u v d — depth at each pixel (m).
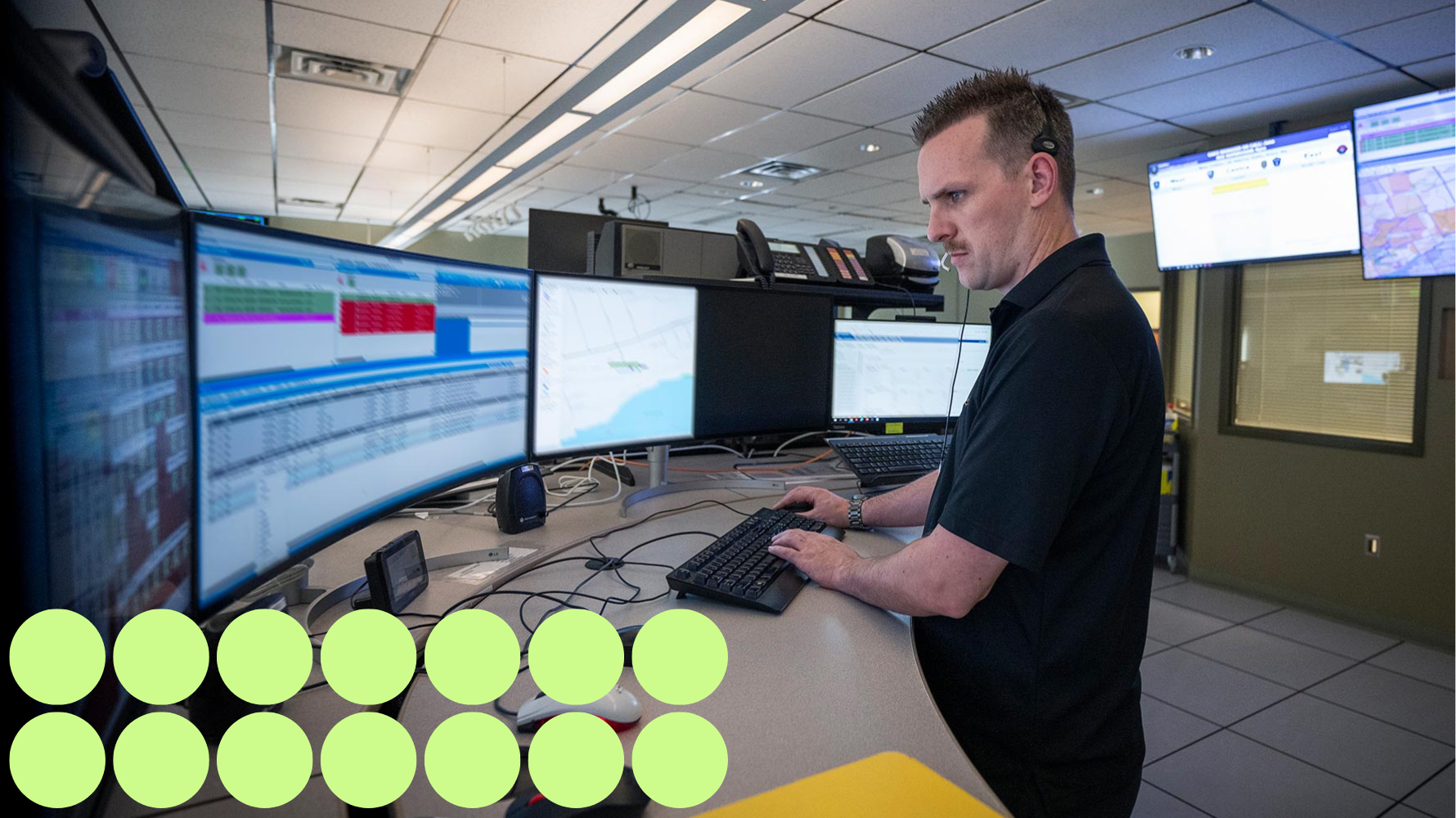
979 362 2.02
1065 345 0.75
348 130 4.49
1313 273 3.40
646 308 1.43
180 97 3.87
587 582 1.00
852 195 6.05
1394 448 3.08
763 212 6.93
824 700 0.68
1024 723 0.81
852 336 1.84
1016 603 0.81
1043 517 0.72
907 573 0.81
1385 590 3.10
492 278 1.10
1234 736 2.18
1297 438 3.39
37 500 0.40
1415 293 3.08
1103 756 0.82
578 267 2.31
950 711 0.86
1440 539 2.95
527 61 3.34
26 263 0.38
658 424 1.48
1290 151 3.26
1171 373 4.78
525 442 1.22
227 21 2.94
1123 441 0.79
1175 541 4.02
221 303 0.61
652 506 1.42
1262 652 2.83
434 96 3.83
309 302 0.73
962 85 0.92
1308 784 1.94
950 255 0.95
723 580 0.94
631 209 6.94
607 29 3.00
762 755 0.59
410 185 6.18
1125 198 5.75
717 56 3.18
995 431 0.76
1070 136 0.89
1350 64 2.98
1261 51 2.88
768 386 1.67
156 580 0.54
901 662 0.77
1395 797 1.88
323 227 8.30
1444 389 2.94
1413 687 2.53
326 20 2.93
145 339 0.51
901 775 0.54
